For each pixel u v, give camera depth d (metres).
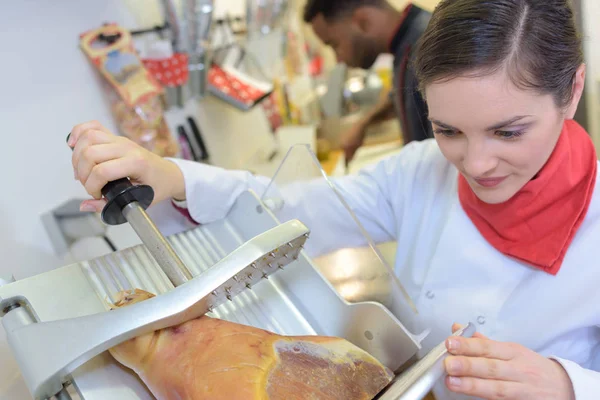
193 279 0.49
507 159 0.61
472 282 0.81
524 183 0.67
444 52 0.55
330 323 0.60
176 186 0.70
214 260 0.66
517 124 0.57
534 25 0.55
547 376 0.55
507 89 0.54
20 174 0.84
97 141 0.63
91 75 1.01
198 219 0.72
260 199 0.70
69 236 0.92
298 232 0.53
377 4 1.39
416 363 0.55
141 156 0.65
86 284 0.56
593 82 1.18
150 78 1.04
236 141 1.63
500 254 0.79
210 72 1.34
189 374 0.46
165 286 0.58
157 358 0.47
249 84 1.40
